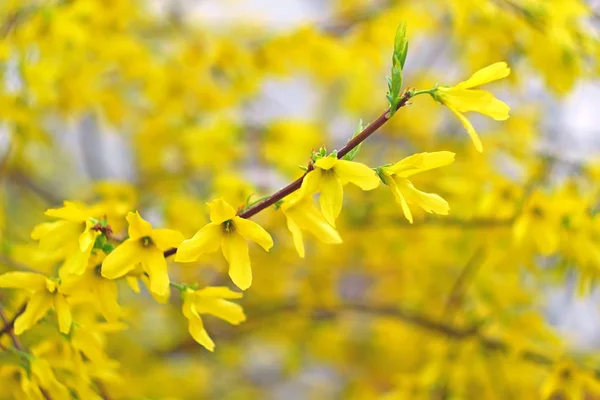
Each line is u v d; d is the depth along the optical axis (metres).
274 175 1.21
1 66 1.00
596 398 1.03
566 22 1.01
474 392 1.05
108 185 1.04
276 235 1.23
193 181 1.32
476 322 1.06
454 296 1.16
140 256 0.85
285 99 2.05
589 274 0.99
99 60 1.11
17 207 1.48
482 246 1.06
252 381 1.77
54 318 0.90
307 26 1.11
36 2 1.01
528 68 1.05
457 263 1.20
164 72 1.16
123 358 1.30
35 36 1.00
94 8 1.04
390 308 1.24
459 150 1.28
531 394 1.05
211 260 1.20
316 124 1.45
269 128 1.20
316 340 1.42
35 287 0.87
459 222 1.05
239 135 1.17
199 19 1.30
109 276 0.84
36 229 0.87
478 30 1.03
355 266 1.40
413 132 1.45
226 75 1.18
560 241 0.99
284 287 1.36
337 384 1.82
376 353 1.45
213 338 1.33
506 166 1.21
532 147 1.12
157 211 1.12
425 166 0.84
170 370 1.43
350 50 1.17
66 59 1.04
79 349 0.89
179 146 1.30
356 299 1.46
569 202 0.98
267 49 1.14
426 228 1.15
